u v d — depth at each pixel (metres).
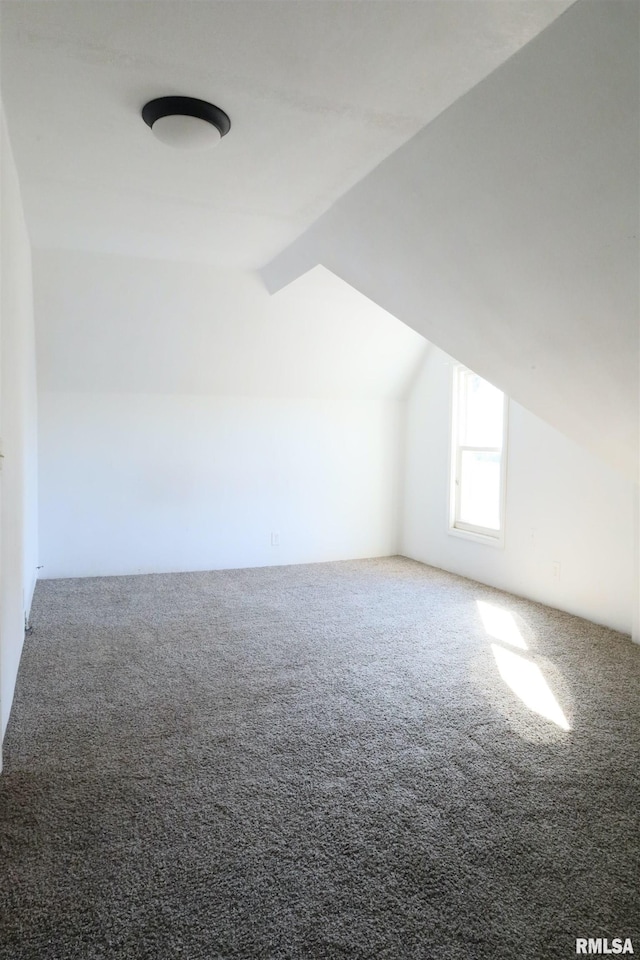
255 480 5.78
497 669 3.35
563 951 1.53
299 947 1.54
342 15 1.76
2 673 2.33
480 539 5.20
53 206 3.40
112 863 1.82
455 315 3.19
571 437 3.50
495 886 1.75
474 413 5.44
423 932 1.59
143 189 3.13
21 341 3.45
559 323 2.62
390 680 3.20
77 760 2.40
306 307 5.03
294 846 1.91
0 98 2.27
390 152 2.64
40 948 1.52
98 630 3.94
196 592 4.88
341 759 2.43
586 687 3.12
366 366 5.78
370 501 6.25
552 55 1.78
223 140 2.57
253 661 3.46
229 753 2.46
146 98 2.26
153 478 5.44
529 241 2.36
